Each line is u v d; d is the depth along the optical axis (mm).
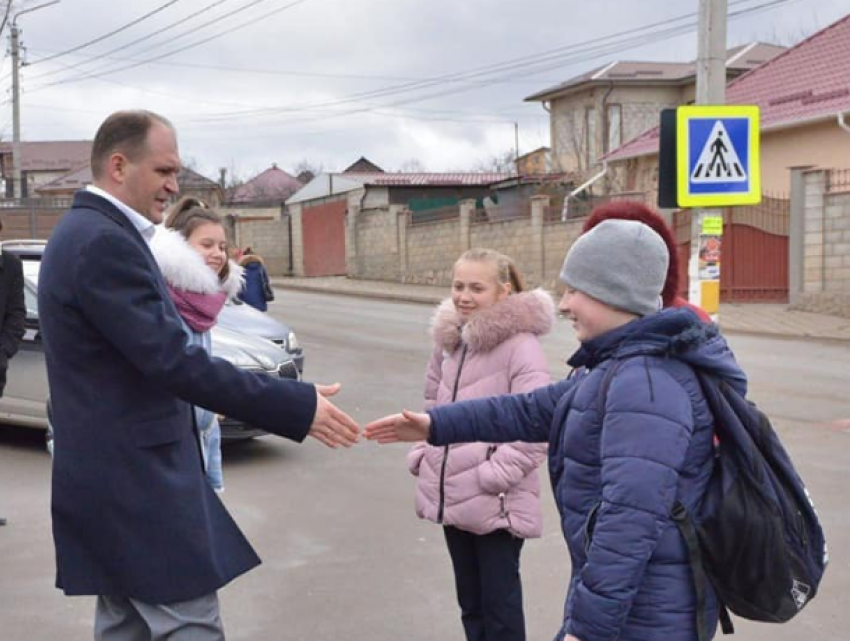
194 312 3918
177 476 3002
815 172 19969
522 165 53188
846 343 16672
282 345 10414
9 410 8625
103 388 2922
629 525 2441
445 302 4223
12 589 5422
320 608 5148
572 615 2529
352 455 8648
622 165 30406
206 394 2854
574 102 43750
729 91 28078
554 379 13312
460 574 4184
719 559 2537
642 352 2578
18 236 31203
